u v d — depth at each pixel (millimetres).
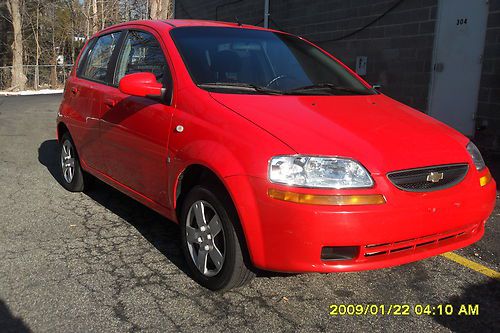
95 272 3570
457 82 8102
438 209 2953
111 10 36250
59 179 6176
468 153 3309
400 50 9141
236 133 3068
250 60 4027
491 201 3316
